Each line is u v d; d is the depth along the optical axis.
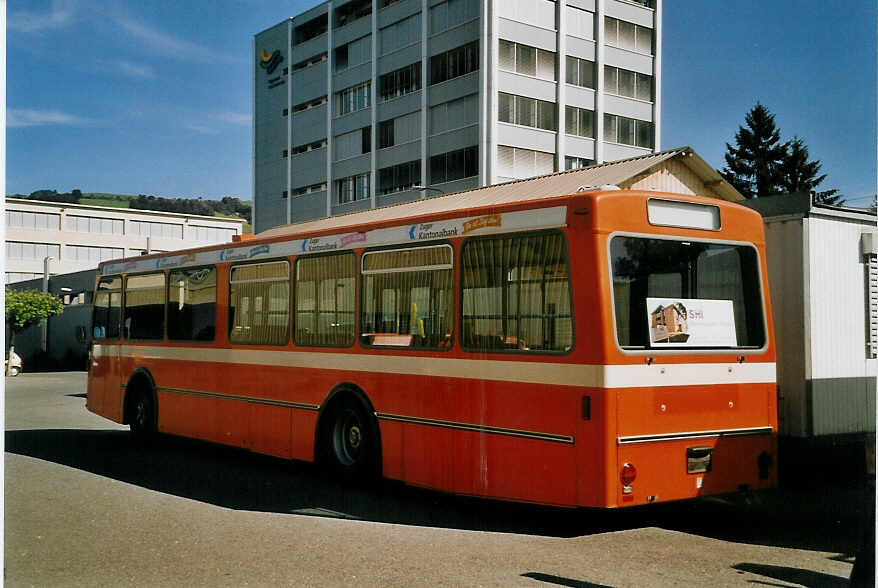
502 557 6.50
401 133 52.25
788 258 9.58
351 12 57.12
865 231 10.09
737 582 5.84
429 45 50.25
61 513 8.16
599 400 6.77
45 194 69.75
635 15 52.50
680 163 27.25
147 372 13.20
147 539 7.08
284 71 62.81
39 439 14.47
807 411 9.31
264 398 10.68
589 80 50.41
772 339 7.98
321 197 59.00
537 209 7.38
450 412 8.01
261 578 5.90
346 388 9.35
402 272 8.72
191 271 12.38
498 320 7.62
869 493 5.34
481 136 46.53
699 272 7.57
